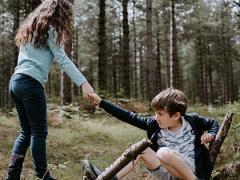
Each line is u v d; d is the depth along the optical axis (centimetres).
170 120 406
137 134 1051
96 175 396
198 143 412
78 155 759
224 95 4775
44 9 452
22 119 456
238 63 5419
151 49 2553
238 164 570
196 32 4169
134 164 399
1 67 4662
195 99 5747
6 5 2695
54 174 589
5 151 723
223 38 4600
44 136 442
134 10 4053
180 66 5947
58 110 1250
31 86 436
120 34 4697
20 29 456
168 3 3253
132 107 1653
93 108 1538
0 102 5444
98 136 979
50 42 446
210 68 4944
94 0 2886
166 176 398
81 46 4934
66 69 444
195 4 3675
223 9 4428
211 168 415
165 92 408
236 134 664
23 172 612
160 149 386
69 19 461
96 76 5897
